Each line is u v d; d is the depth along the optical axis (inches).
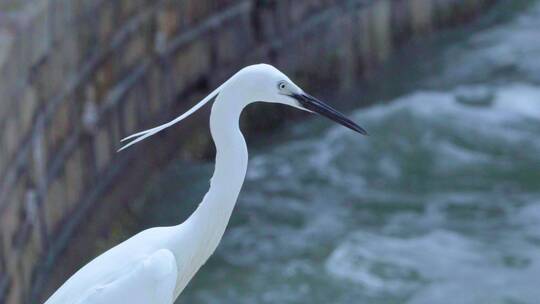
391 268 628.1
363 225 697.0
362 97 1004.6
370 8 1051.9
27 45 506.9
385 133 848.3
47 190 547.2
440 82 1014.4
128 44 703.7
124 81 695.1
